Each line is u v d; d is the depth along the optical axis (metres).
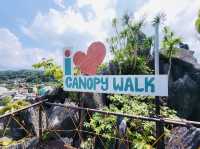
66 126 7.70
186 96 13.72
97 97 9.26
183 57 15.09
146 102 9.85
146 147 6.68
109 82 5.12
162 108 10.38
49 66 10.38
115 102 9.70
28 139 7.29
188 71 14.59
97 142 7.38
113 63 12.45
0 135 8.27
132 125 7.82
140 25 13.05
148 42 13.29
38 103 6.02
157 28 4.35
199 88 14.05
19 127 8.44
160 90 4.23
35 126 7.91
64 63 6.29
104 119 7.77
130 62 12.37
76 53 6.14
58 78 9.87
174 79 14.60
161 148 3.85
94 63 5.95
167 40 13.73
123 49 12.66
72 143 7.20
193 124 3.53
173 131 5.16
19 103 10.06
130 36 12.82
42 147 6.48
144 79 4.48
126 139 6.88
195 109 13.80
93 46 6.01
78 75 5.86
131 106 9.23
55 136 7.36
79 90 5.83
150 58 13.66
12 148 6.93
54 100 9.46
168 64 14.87
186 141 4.55
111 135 7.24
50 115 8.23
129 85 4.71
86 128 7.57
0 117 5.50
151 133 7.62
